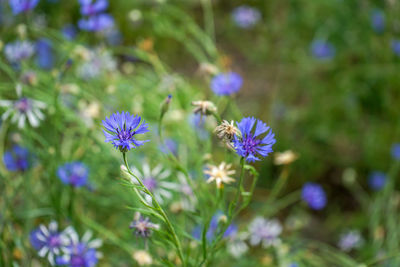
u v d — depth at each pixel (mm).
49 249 817
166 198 901
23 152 911
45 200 922
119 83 1078
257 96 1391
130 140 623
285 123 1265
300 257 944
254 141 646
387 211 1077
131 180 643
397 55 1305
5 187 873
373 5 1309
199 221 862
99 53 1080
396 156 1104
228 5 1610
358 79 1290
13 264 811
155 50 1460
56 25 1329
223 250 868
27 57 971
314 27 1396
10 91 970
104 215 968
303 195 1001
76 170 873
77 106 1003
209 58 1482
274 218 1150
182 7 1536
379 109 1283
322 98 1309
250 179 1148
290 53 1387
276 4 1478
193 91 1078
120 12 1450
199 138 988
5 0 1120
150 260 766
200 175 866
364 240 1113
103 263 918
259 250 1014
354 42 1330
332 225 1146
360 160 1221
